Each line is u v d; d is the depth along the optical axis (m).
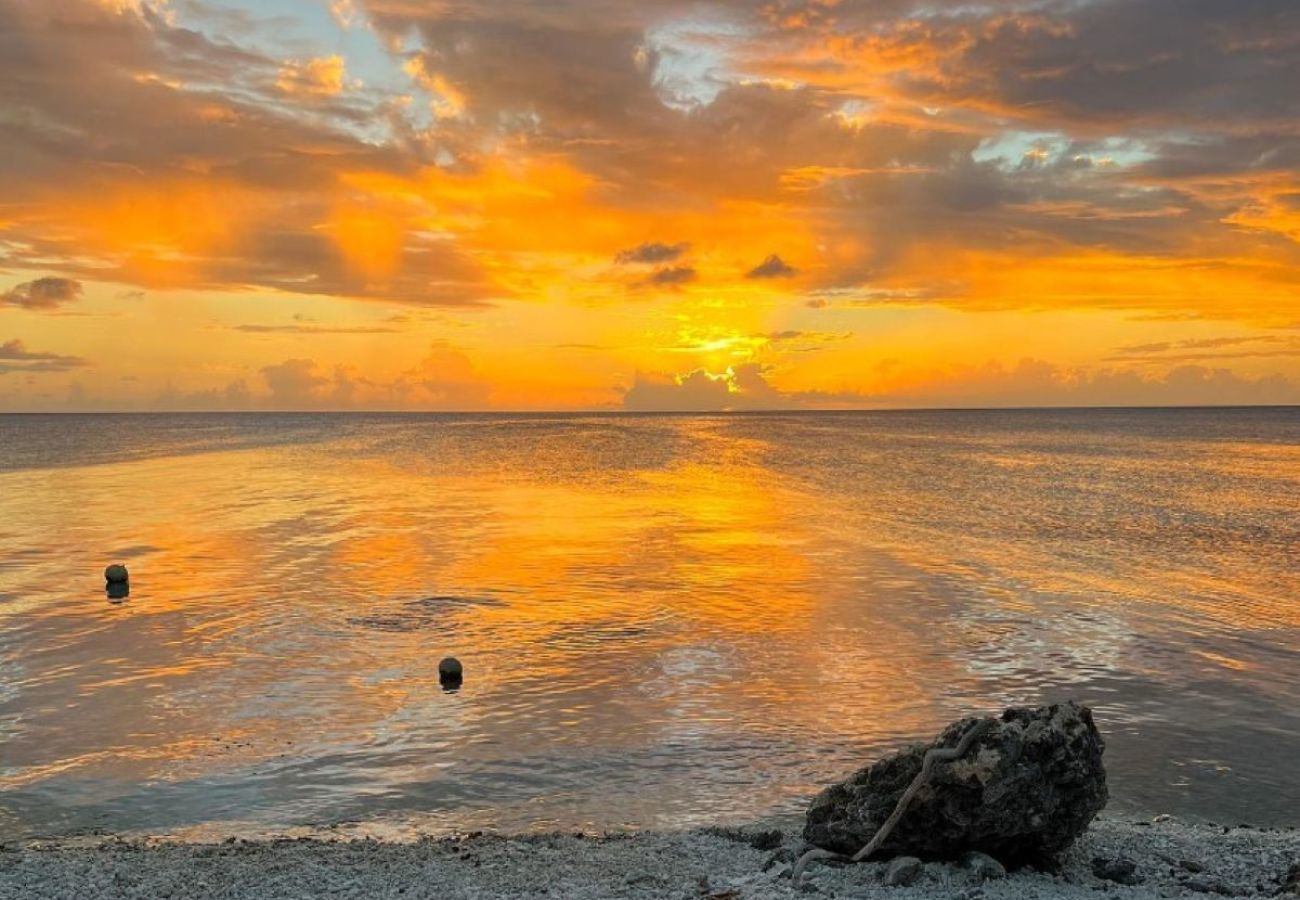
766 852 14.40
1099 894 12.48
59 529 52.81
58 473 95.81
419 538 49.19
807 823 14.41
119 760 19.23
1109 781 18.33
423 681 24.38
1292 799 17.56
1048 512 61.12
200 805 17.22
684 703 22.64
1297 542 48.28
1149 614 31.88
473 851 14.50
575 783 18.17
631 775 18.53
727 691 23.53
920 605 33.19
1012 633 29.28
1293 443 163.00
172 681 24.34
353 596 34.56
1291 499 68.81
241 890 12.79
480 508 63.44
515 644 27.94
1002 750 13.13
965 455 128.38
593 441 174.38
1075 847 14.48
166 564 41.38
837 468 103.38
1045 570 40.12
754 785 18.06
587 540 48.59
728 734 20.64
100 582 37.34
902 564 41.56
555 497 71.00
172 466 105.88
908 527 53.84
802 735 20.59
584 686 23.97
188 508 63.28
